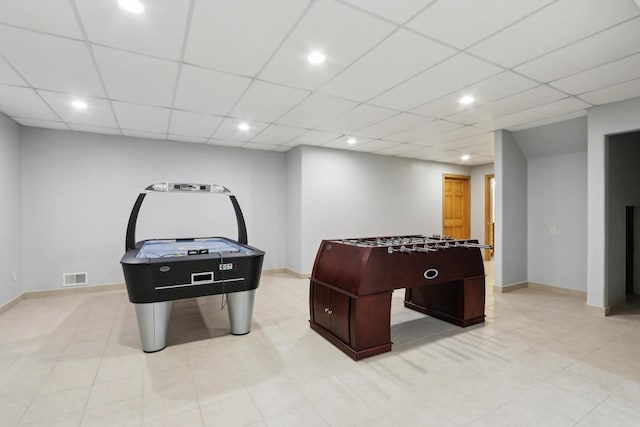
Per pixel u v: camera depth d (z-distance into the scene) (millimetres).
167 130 4348
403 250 2746
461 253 3145
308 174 5355
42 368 2352
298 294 4430
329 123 4043
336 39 2092
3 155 3580
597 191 3455
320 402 1944
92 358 2514
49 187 4230
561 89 2941
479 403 1925
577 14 1815
